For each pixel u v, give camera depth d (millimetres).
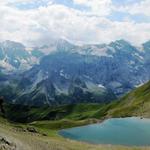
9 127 85125
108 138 122500
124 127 159625
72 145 84562
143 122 178250
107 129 153375
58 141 85500
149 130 148000
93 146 91562
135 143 109000
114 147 94625
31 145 60750
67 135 131625
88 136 130250
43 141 74375
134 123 174250
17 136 64812
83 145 90250
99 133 140000
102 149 88438
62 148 73688
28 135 80250
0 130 61844
